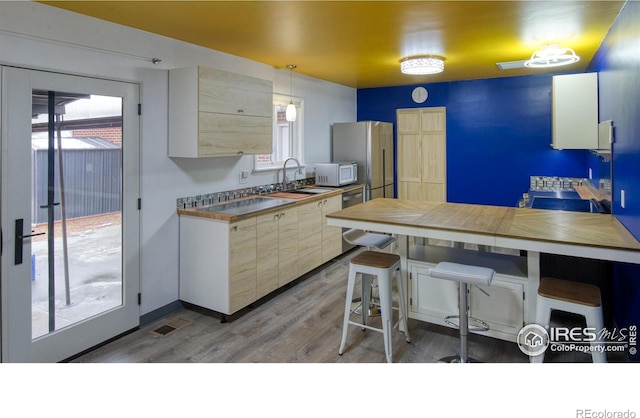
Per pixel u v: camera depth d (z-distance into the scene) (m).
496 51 4.06
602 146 3.55
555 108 4.05
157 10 2.80
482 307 2.82
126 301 3.22
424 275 3.06
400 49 3.95
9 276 2.52
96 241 3.02
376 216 3.03
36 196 2.65
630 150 2.48
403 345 3.01
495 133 5.88
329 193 4.84
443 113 6.24
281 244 3.99
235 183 4.32
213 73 3.45
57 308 2.79
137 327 3.31
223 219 3.34
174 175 3.60
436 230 2.66
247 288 3.56
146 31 3.29
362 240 3.35
